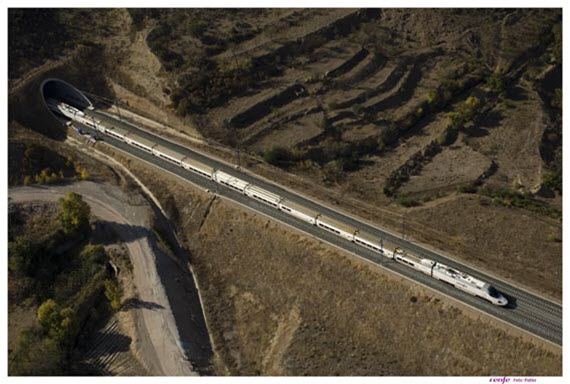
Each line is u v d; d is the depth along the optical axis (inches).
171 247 4943.4
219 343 4345.5
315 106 6171.3
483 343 3905.0
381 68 6658.5
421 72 6712.6
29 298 4397.1
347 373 3964.1
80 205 4749.0
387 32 7091.5
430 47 6983.3
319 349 4143.7
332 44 6860.2
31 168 5502.0
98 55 6683.1
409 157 5713.6
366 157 5802.2
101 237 4832.7
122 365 3988.7
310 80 6392.7
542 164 5551.2
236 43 6756.9
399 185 5393.7
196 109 6033.5
